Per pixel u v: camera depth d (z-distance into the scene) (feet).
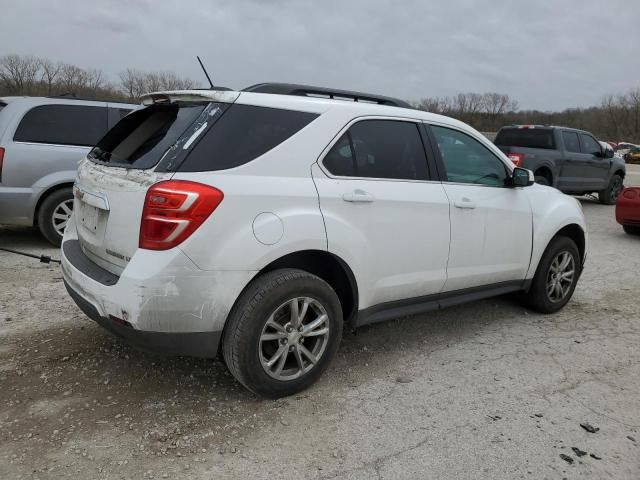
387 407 10.32
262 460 8.57
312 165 10.24
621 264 23.20
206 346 9.31
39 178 20.29
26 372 10.98
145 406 9.95
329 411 10.09
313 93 11.47
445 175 12.66
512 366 12.35
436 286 12.59
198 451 8.71
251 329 9.46
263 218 9.36
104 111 21.79
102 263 10.04
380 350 13.00
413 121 12.28
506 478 8.38
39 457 8.38
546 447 9.20
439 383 11.40
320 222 10.03
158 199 8.67
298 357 10.31
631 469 8.71
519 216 14.26
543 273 15.43
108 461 8.37
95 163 10.96
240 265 9.12
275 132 9.96
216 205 8.86
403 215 11.46
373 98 12.47
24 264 18.67
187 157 9.04
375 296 11.41
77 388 10.46
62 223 21.15
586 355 13.11
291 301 9.92
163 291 8.64
